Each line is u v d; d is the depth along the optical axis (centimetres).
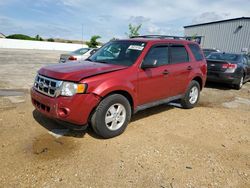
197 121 514
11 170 292
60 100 348
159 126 470
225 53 1016
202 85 629
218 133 453
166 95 509
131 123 479
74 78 351
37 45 4238
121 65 429
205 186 286
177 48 538
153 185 281
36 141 372
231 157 360
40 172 292
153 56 466
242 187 289
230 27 2544
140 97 441
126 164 321
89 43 4175
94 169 305
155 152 359
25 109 519
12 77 967
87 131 421
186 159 344
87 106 354
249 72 1049
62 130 418
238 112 605
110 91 375
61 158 326
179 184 286
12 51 3034
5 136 383
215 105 666
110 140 392
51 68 399
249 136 448
